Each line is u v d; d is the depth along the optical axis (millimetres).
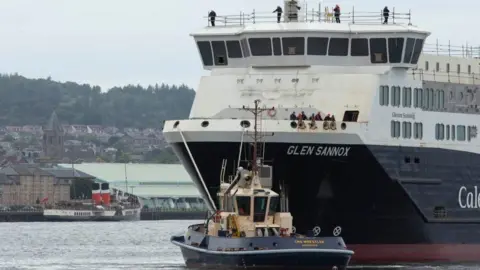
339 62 171750
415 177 174500
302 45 170500
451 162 180375
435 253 178250
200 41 176500
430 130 177750
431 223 177125
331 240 148875
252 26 171750
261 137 162750
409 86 174500
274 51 171250
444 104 181125
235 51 174875
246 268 147125
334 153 165000
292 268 147750
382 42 171500
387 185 170625
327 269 148750
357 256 172375
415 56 174250
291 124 163125
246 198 152875
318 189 166875
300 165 164875
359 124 165125
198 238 159000
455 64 196125
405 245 174875
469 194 183375
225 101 170875
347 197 168625
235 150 163875
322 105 168125
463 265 178750
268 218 153875
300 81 169500
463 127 183000
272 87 169750
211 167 166750
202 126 165375
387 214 172000
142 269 181625
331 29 170250
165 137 172875
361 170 167625
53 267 194000
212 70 176750
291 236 150000
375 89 168375
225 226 154000
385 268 170250
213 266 151750
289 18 176750
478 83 195875
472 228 183750
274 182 165750
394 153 171250
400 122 172750
